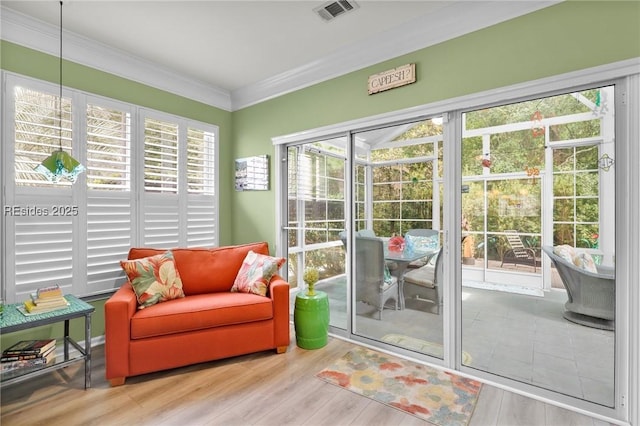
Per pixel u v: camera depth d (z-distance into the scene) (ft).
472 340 8.12
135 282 8.45
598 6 6.32
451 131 8.21
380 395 7.04
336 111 10.21
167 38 9.11
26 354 6.89
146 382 7.59
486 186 7.93
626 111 6.18
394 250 9.43
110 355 7.35
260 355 9.02
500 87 7.37
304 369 8.20
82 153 9.18
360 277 10.15
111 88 9.84
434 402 6.79
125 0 7.39
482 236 8.00
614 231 6.46
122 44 9.44
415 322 9.07
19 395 7.04
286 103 11.57
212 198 12.76
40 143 8.38
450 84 8.05
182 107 11.72
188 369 8.20
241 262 10.48
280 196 11.96
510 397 6.98
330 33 8.91
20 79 8.09
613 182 6.47
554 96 7.04
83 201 9.19
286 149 12.00
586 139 6.73
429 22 8.19
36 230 8.37
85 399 6.90
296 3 7.59
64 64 8.87
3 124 7.89
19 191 8.11
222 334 8.41
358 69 9.68
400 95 8.86
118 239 9.92
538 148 7.27
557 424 6.14
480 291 8.04
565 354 7.00
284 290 9.16
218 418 6.29
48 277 8.55
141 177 10.50
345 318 10.52
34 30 8.25
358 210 10.13
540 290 7.36
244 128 12.99
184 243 11.75
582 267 6.84
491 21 7.47
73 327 9.11
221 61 10.54
